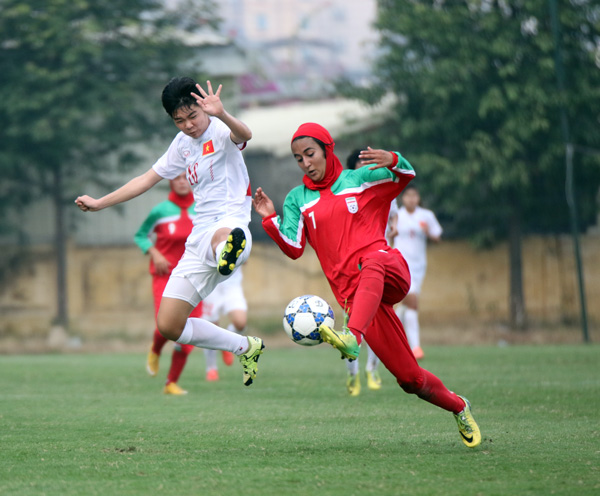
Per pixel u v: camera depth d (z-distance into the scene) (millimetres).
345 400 30359
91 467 17672
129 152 89688
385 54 82438
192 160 21953
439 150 81375
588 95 74938
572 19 76062
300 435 21906
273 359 54750
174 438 21453
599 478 16344
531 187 79875
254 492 15234
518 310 79500
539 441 20766
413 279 45188
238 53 101875
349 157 30891
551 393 31547
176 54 91000
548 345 65875
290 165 100500
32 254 91500
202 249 21516
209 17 95812
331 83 87500
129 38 89375
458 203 78000
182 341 21500
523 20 77000
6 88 83875
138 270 89438
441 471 17062
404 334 19312
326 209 19453
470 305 84000
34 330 88750
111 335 85375
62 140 84938
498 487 15539
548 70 75438
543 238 82500
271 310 85688
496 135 79875
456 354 53906
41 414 26531
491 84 78000
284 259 85875
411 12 80438
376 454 19078
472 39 77500
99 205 21562
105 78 88750
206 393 33438
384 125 86750
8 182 91312
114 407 28562
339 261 19438
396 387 35156
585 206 80625
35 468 17594
